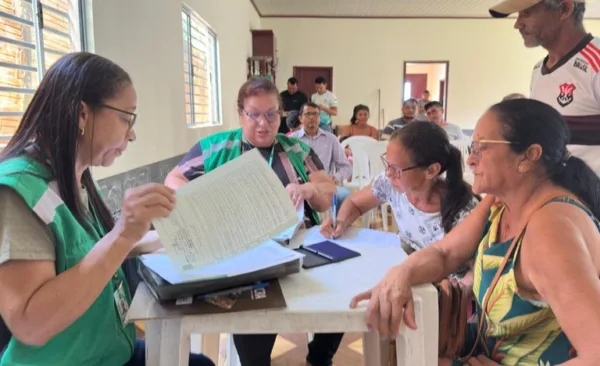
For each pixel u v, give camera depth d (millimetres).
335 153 3471
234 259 868
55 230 691
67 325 655
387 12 8422
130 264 1004
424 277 898
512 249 817
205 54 4434
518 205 843
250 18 7398
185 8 3500
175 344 776
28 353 712
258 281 837
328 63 8844
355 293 837
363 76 8891
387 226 3221
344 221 1343
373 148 3967
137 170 2277
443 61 8859
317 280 897
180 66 3188
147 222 705
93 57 786
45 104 750
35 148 754
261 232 794
